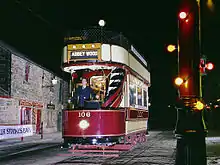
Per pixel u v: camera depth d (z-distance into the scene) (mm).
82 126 13086
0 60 23891
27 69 27469
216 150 16938
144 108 19828
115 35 13969
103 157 13789
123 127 13703
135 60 16859
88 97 13914
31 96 28469
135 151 16266
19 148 18812
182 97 4598
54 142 22750
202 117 4766
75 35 13969
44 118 32000
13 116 24984
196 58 4551
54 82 30672
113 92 13805
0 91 23578
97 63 13367
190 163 4645
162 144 20531
